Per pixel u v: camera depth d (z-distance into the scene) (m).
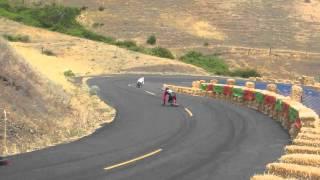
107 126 28.80
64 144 22.66
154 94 51.16
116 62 95.19
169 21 147.25
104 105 37.97
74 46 102.62
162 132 26.89
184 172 17.62
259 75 103.81
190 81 76.94
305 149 14.95
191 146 22.92
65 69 76.25
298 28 148.25
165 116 33.78
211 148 22.52
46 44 101.38
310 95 52.44
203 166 18.67
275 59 122.38
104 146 22.34
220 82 77.31
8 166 17.72
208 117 33.88
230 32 143.25
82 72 78.31
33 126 23.38
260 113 37.78
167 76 85.06
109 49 104.88
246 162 19.53
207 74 97.12
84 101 35.53
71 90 37.25
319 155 14.00
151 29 140.50
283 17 154.50
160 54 113.62
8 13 132.75
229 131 27.81
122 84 63.91
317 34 145.75
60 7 144.25
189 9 155.75
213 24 147.75
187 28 143.75
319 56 126.62
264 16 154.12
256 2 162.50
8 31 109.56
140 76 81.69
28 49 90.06
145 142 23.69
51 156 19.73
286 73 114.44
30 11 138.50
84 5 153.88
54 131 24.23
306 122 24.62
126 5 156.12
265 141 24.75
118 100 43.41
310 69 117.81
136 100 44.22
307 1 166.38
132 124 29.73
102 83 62.62
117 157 19.97
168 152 21.36
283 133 27.67
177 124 30.12
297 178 12.09
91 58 95.50
